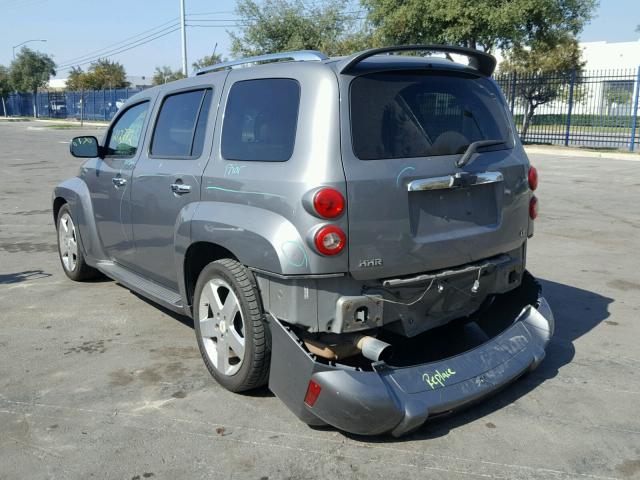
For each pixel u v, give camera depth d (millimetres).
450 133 3588
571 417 3555
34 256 7516
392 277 3352
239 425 3477
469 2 21422
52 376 4133
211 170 3857
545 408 3660
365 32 29328
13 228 9211
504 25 21000
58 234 6500
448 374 3342
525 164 3988
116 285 6246
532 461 3121
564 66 29484
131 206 4844
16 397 3838
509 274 4070
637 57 40781
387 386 3145
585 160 19141
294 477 3004
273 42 30500
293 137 3359
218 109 3998
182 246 4004
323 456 3172
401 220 3299
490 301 4109
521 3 20875
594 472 3031
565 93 24797
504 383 3465
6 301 5738
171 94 4637
